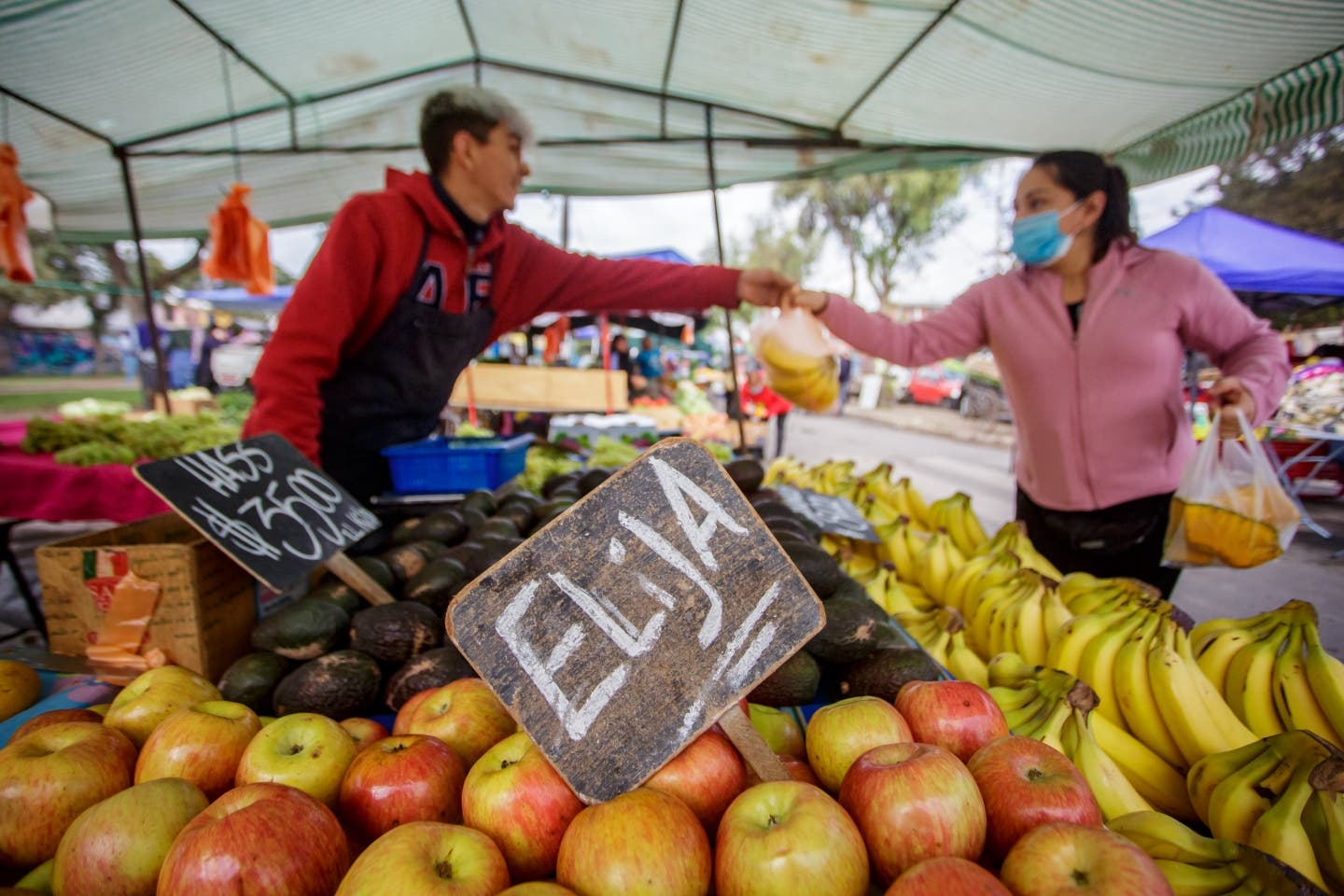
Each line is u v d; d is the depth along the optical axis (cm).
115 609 153
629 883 82
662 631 106
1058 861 77
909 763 91
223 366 1523
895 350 293
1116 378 246
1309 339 836
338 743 109
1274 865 84
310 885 82
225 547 150
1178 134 394
